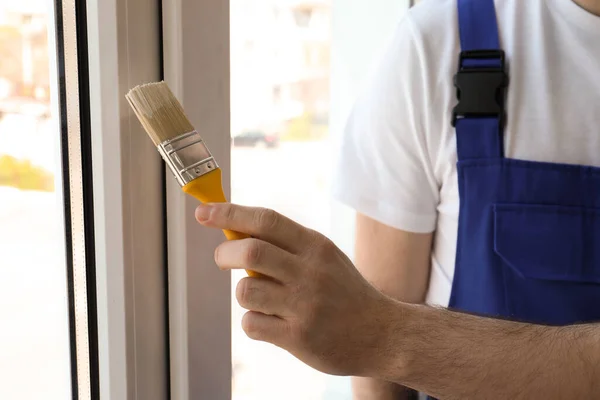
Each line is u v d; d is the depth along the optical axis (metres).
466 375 0.56
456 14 0.77
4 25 0.56
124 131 0.53
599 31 0.74
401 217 0.79
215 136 0.60
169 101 0.45
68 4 0.53
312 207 1.27
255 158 1.13
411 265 0.82
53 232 0.58
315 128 1.24
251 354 1.09
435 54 0.75
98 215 0.54
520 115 0.76
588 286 0.76
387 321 0.55
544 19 0.76
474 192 0.75
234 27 1.03
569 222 0.75
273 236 0.49
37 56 0.56
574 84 0.76
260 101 1.12
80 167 0.55
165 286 0.59
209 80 0.58
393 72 0.77
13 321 0.60
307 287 0.50
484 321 0.59
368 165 0.80
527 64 0.76
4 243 0.59
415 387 0.58
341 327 0.52
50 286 0.59
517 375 0.56
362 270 0.84
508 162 0.75
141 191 0.55
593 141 0.76
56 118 0.56
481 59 0.75
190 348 0.60
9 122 0.57
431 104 0.75
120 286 0.55
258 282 0.50
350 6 1.20
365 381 0.87
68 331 0.59
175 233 0.57
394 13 1.19
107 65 0.52
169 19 0.54
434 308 0.60
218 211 0.47
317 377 1.19
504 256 0.75
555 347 0.57
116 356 0.56
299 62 1.18
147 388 0.58
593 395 0.56
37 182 0.58
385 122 0.77
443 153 0.77
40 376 0.60
